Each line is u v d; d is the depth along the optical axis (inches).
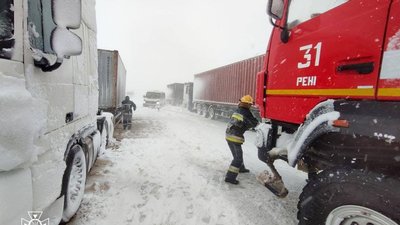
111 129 293.3
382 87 71.2
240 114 171.6
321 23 93.4
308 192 85.1
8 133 55.6
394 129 68.6
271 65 123.3
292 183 176.4
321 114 87.7
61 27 70.0
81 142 128.1
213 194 154.3
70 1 70.7
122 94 610.2
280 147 124.8
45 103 74.1
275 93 119.3
